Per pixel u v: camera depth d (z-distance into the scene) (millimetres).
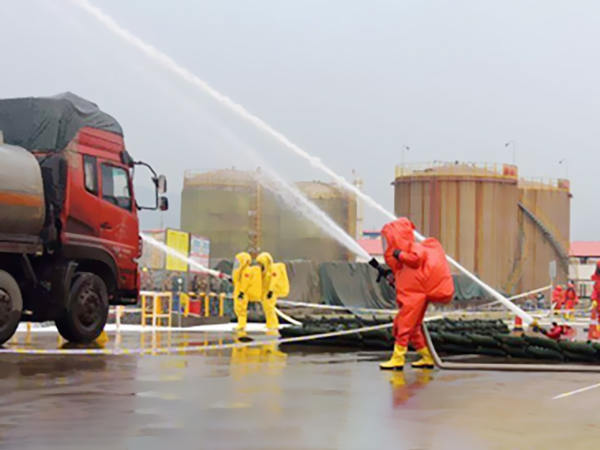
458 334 15656
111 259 16750
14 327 14641
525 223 76688
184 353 14875
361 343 16562
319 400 9047
